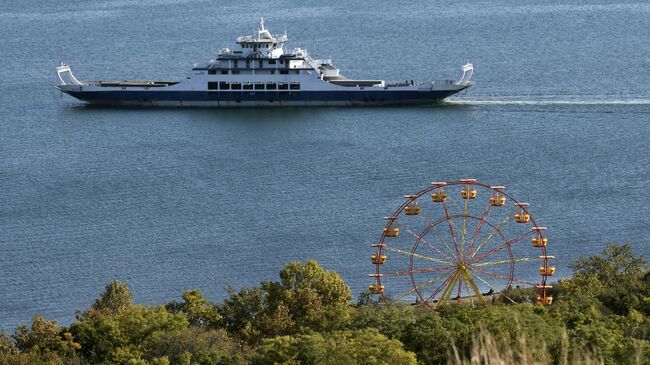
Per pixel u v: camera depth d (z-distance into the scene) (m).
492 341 107.25
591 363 113.81
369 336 199.00
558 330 192.75
